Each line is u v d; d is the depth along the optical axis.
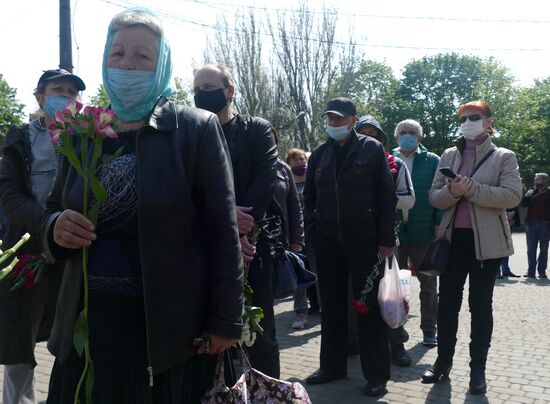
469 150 4.39
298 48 31.30
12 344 3.20
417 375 4.62
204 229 1.98
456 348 5.41
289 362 5.03
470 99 50.72
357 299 4.14
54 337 1.98
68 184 2.01
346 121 4.16
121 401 1.87
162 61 2.03
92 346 1.88
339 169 4.23
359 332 4.21
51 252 1.98
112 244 1.93
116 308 1.90
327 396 4.13
